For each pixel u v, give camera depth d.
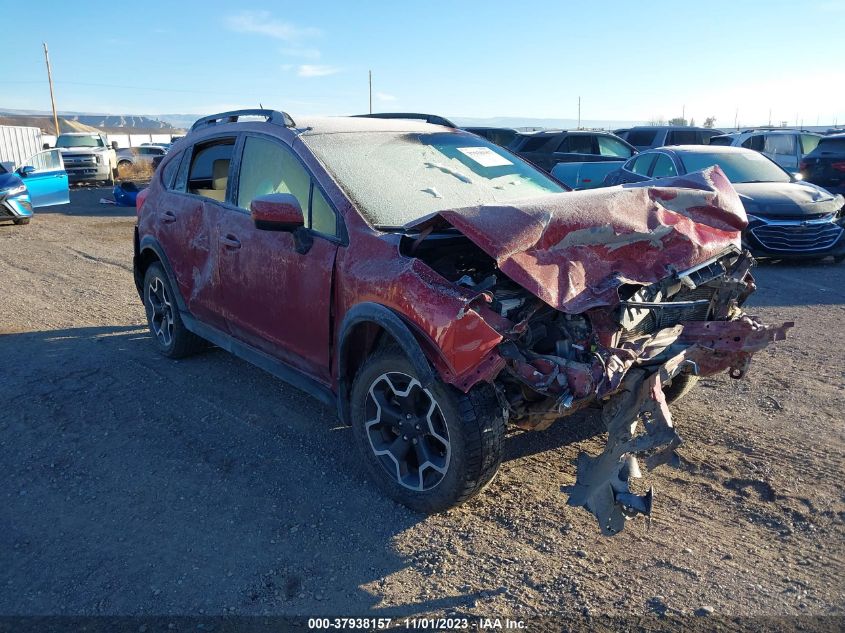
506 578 2.94
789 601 2.76
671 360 3.08
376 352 3.48
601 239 3.19
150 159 34.62
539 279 2.95
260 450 4.14
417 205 3.88
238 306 4.49
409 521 3.38
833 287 8.27
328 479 3.79
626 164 12.40
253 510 3.50
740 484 3.66
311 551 3.16
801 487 3.59
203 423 4.52
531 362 2.99
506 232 2.99
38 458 4.07
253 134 4.53
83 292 8.38
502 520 3.37
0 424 4.52
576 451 4.07
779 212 9.31
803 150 14.70
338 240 3.66
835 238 9.38
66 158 27.83
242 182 4.53
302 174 4.02
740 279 3.78
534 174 4.82
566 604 2.77
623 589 2.86
